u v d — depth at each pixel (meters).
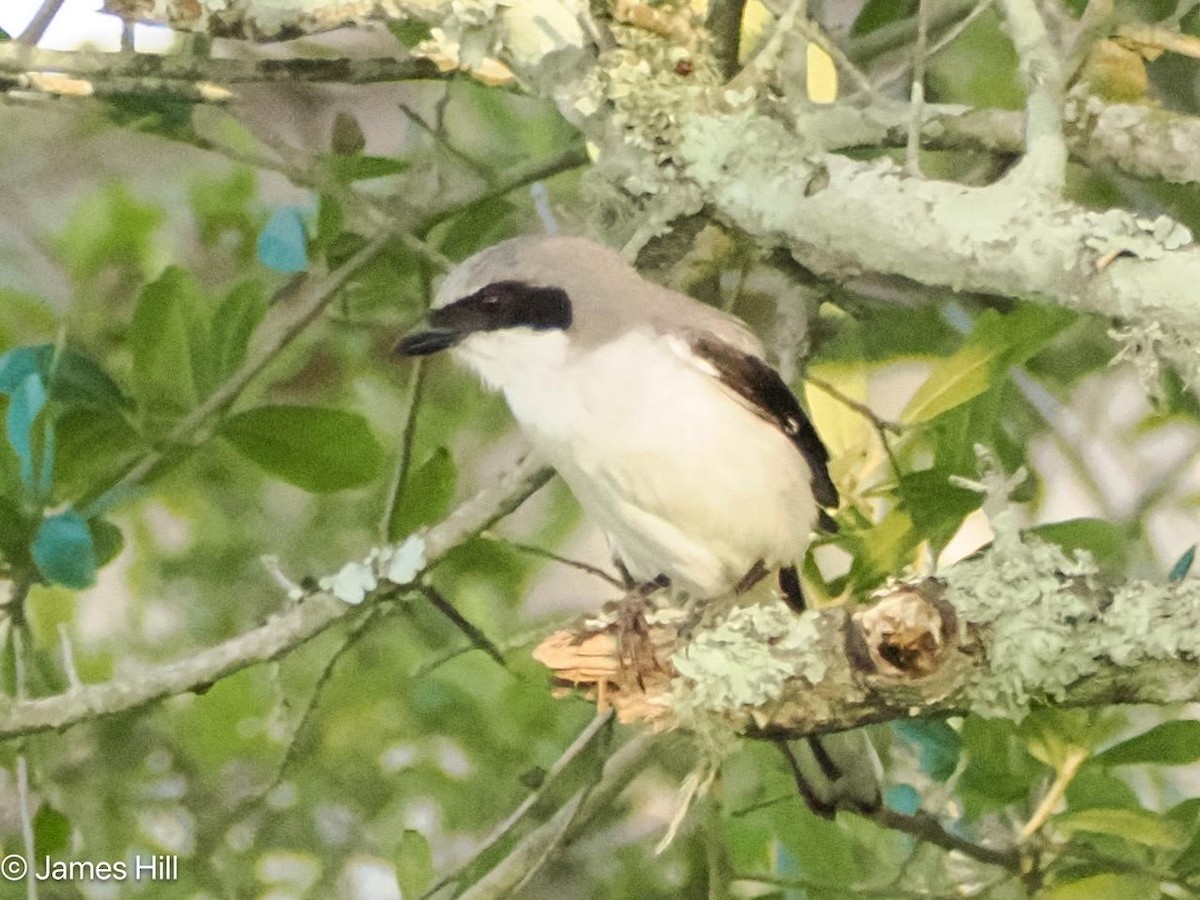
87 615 9.98
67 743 8.98
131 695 6.38
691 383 6.13
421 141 9.52
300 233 7.59
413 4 6.44
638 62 6.51
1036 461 9.66
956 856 7.48
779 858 7.87
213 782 9.12
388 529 7.14
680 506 6.26
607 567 10.34
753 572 6.58
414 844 7.39
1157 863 6.82
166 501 9.61
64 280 10.73
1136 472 9.70
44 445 6.32
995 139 7.23
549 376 6.21
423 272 8.24
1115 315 5.59
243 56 9.80
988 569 5.31
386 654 9.32
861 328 8.88
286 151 7.69
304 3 6.36
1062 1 7.28
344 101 10.60
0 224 10.75
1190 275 5.46
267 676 9.02
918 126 6.13
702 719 5.49
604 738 7.49
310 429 6.72
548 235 6.54
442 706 9.16
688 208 6.41
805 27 6.57
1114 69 7.19
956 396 6.52
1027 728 6.45
